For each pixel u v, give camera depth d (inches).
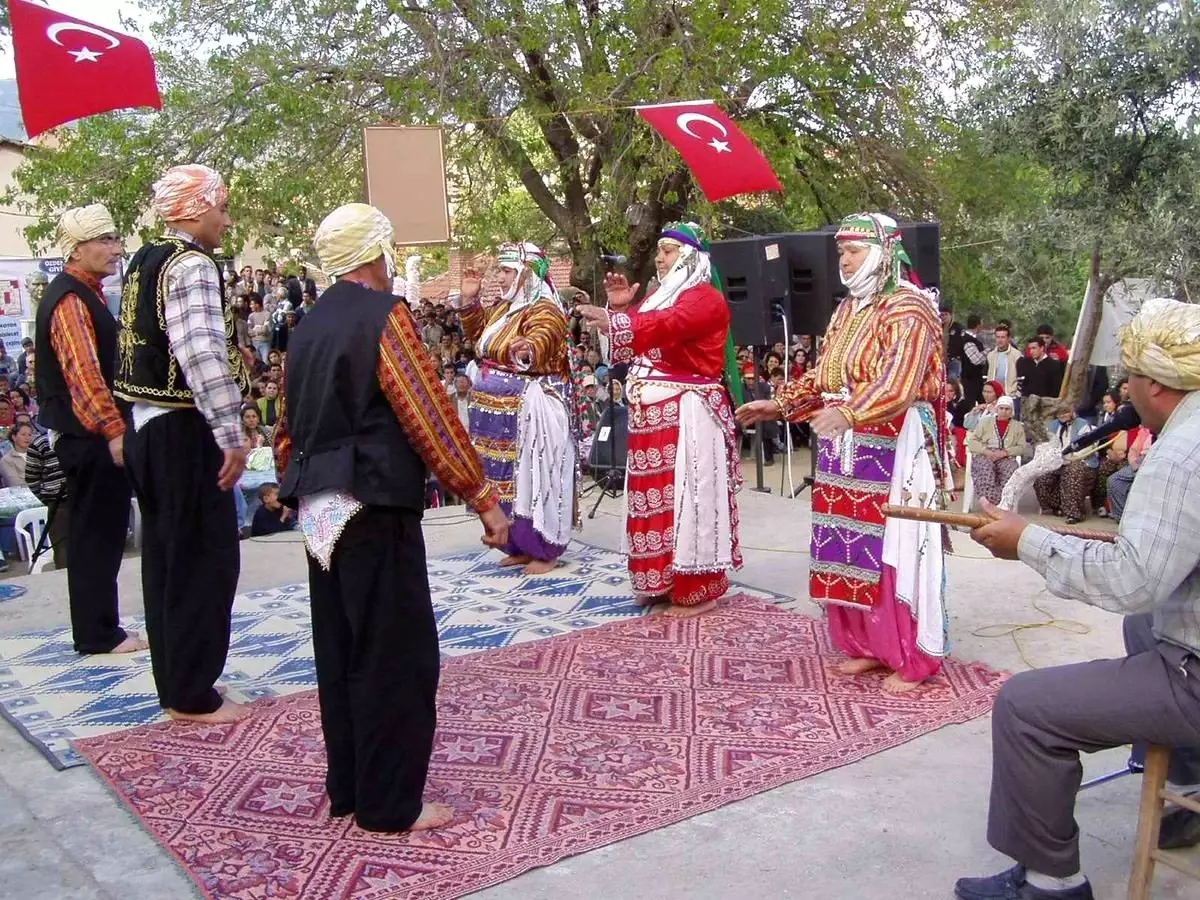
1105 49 325.4
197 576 153.0
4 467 377.4
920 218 538.3
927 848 119.1
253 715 159.3
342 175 513.3
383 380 112.7
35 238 512.1
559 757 142.1
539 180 565.6
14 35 193.8
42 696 170.4
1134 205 333.7
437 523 282.7
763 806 129.3
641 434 197.9
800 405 172.1
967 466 324.5
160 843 123.0
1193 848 118.3
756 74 467.2
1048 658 173.8
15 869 118.9
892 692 161.5
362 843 121.3
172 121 502.9
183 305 141.9
